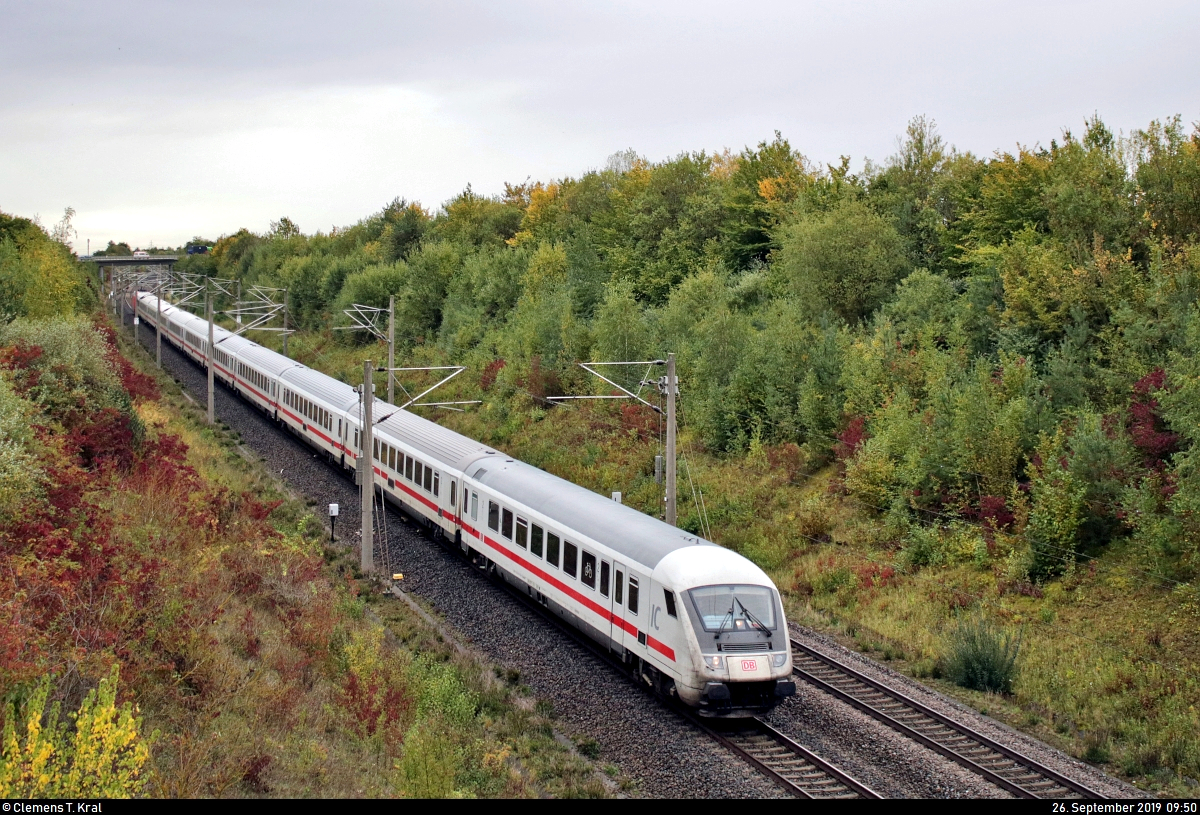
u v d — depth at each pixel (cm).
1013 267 2967
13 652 1080
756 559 2542
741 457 3084
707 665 1515
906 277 3606
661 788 1340
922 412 2689
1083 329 2598
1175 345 2319
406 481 2958
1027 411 2361
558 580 2009
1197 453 1869
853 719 1592
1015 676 1819
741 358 3362
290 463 3747
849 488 2600
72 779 878
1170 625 1828
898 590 2256
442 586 2348
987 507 2278
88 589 1409
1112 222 2959
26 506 1586
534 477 2327
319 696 1509
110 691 1013
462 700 1531
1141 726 1605
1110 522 2144
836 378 3061
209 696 1348
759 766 1395
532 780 1341
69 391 2642
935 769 1392
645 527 1836
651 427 3394
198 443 3688
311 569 2208
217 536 2198
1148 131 3039
